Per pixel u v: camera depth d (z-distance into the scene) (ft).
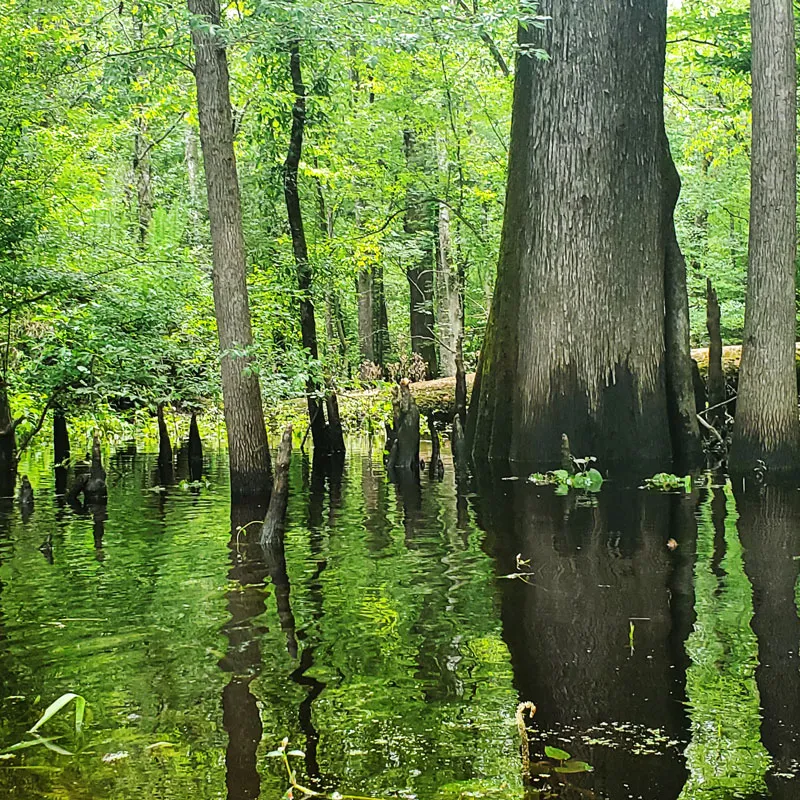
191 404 47.42
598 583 16.61
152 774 9.23
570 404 36.73
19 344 45.47
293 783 8.93
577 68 37.01
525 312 38.11
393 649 12.94
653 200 37.73
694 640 13.15
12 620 14.83
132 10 33.71
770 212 32.73
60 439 41.93
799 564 17.94
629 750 9.61
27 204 38.99
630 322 37.01
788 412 32.81
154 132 76.33
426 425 61.05
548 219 37.37
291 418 61.05
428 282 83.20
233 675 12.01
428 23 30.45
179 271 44.14
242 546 21.09
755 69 33.04
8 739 10.16
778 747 9.64
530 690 11.31
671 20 54.80
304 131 47.52
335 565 18.69
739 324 83.56
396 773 9.16
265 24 27.55
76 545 21.52
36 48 40.04
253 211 50.78
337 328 83.35
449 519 24.47
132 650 13.14
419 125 65.46
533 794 8.71
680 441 38.40
